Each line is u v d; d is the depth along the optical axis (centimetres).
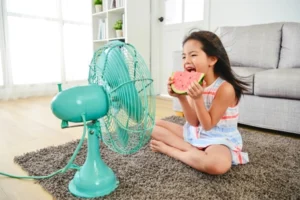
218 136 106
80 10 337
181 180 92
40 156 116
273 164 107
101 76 77
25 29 291
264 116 158
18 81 292
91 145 86
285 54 189
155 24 305
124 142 78
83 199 81
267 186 88
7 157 120
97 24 335
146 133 80
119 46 74
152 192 84
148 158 112
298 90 140
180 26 286
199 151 99
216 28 250
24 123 183
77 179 87
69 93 75
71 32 332
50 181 93
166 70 309
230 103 101
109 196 82
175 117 192
